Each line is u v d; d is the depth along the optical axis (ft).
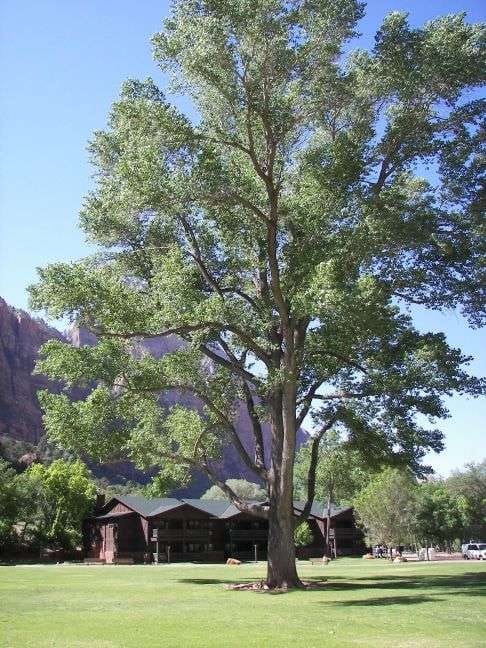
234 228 78.54
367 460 86.33
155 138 63.46
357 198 69.97
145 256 80.74
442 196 75.20
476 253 75.20
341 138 69.26
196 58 60.59
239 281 84.53
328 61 63.93
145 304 73.46
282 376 68.80
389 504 203.82
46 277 68.18
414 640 36.37
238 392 88.48
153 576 108.78
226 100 66.49
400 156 72.43
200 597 66.90
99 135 77.56
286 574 74.84
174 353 81.10
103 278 73.82
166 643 35.99
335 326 67.72
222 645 35.04
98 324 71.46
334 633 39.42
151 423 86.38
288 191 78.07
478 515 276.62
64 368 71.26
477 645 34.55
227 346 80.84
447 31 64.85
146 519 206.59
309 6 61.31
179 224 80.33
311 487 82.69
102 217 73.92
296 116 67.36
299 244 73.46
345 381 82.17
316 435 83.71
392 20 64.64
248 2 58.23
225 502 239.71
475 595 61.62
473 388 76.74
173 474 91.09
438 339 77.66
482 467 286.05
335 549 234.38
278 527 75.46
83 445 74.90
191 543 212.43
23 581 95.20
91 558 200.34
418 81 66.08
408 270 76.84
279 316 74.74
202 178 62.95
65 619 48.73
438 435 81.66
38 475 213.25
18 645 35.68
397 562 166.61
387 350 78.13
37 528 210.18
